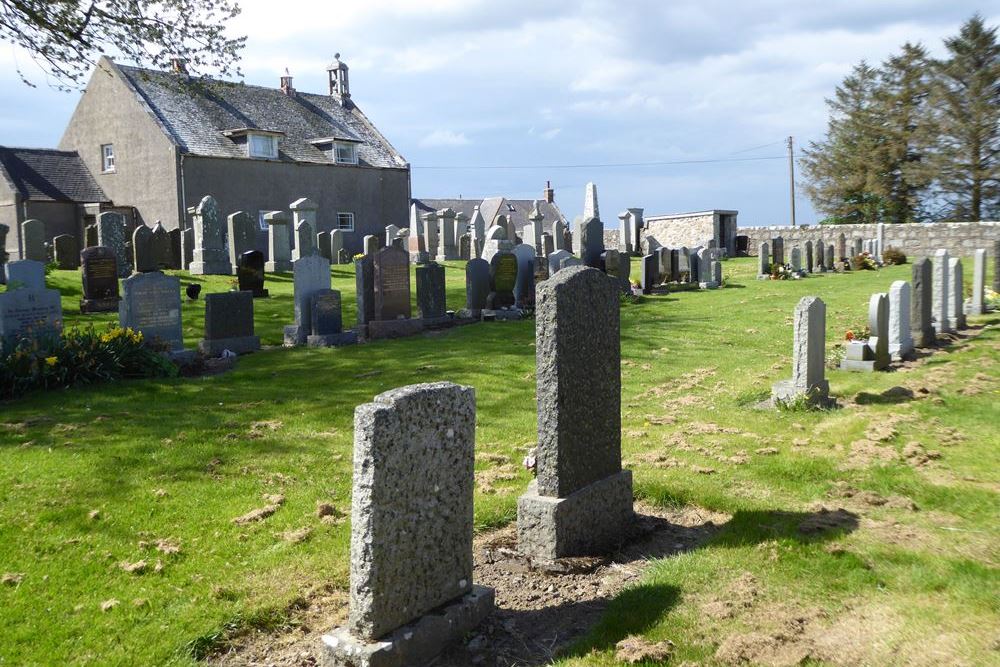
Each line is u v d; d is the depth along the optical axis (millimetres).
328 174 41219
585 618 4477
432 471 4172
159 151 35594
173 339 13086
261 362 12945
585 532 5336
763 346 13664
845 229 39031
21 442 7891
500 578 4992
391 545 3945
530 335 15086
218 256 26000
